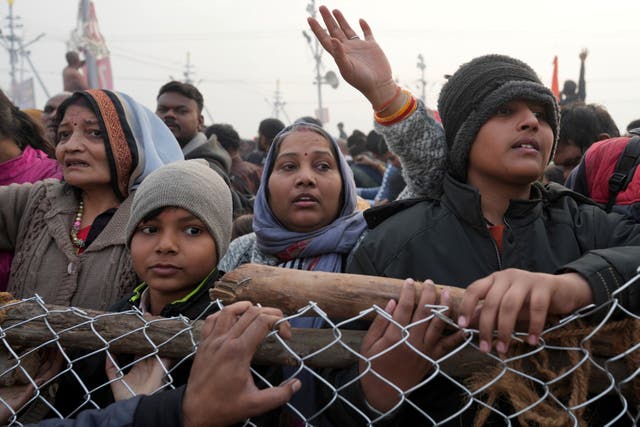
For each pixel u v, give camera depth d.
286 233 2.01
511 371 1.14
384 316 1.15
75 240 2.15
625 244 1.48
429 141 1.79
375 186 6.13
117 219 2.14
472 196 1.54
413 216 1.61
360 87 1.80
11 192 2.31
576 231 1.57
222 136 5.62
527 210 1.56
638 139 2.25
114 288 2.01
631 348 1.12
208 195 1.71
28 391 1.42
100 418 1.22
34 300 1.41
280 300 1.24
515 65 1.68
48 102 4.55
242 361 1.15
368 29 1.89
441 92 1.80
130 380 1.40
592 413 1.32
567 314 1.16
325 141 2.12
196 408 1.16
